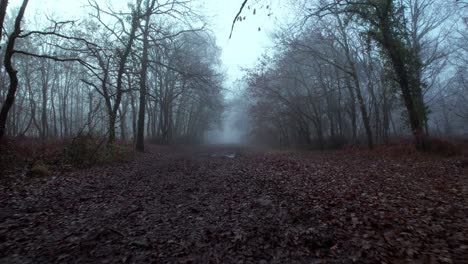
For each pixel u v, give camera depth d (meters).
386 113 21.33
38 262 3.83
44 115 31.97
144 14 18.19
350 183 8.94
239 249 4.33
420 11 21.97
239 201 7.20
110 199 7.22
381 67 20.52
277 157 19.80
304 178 10.30
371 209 6.12
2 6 11.08
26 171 9.82
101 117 17.27
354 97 22.98
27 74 30.53
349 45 21.19
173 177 10.70
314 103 25.86
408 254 4.00
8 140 11.64
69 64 30.12
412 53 16.03
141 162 15.35
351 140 24.86
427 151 14.56
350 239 4.61
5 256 3.96
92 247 4.33
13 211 5.96
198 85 23.05
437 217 5.44
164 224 5.43
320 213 6.02
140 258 4.00
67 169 11.12
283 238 4.73
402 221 5.29
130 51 18.22
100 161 13.25
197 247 4.39
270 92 25.42
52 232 4.90
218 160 17.95
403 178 9.29
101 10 17.53
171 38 19.98
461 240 4.36
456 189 7.39
